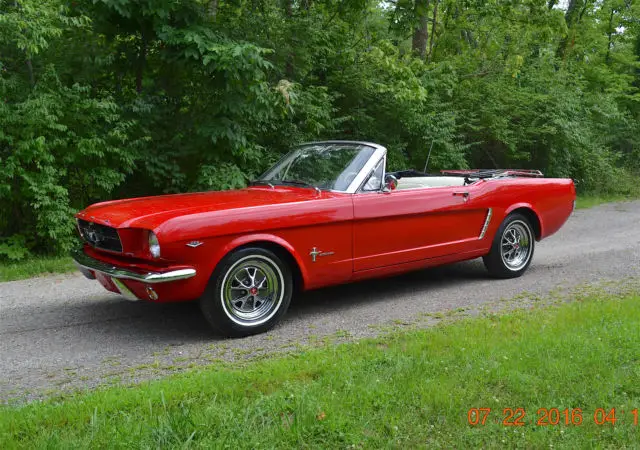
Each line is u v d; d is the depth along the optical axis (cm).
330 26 1277
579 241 900
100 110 835
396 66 1222
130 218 436
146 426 270
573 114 1641
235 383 329
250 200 477
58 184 842
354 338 446
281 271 468
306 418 274
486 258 639
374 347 400
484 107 1486
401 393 306
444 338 401
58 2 850
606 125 1883
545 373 331
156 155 921
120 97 947
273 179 569
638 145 2108
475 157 1652
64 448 254
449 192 579
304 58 1112
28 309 546
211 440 258
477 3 1555
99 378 374
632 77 2356
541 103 1602
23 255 798
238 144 927
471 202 598
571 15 2195
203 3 988
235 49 833
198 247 425
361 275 523
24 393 350
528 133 1617
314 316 511
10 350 432
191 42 870
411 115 1285
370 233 521
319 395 303
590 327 418
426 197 558
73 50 902
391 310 526
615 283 611
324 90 1155
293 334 461
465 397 304
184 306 550
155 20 864
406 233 548
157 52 967
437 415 287
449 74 1412
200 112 965
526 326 429
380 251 530
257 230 449
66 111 812
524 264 664
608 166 1703
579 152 1669
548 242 900
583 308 477
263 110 941
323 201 488
